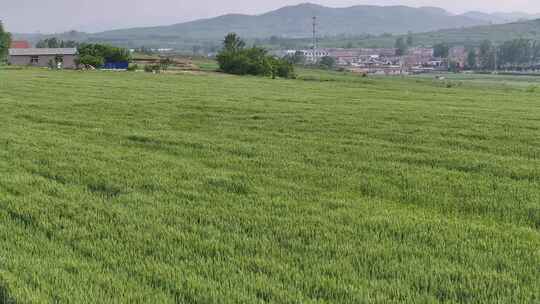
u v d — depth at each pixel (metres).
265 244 7.64
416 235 8.00
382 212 9.23
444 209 9.60
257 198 10.16
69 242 7.97
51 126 20.53
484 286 6.23
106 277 6.59
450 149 15.91
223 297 6.01
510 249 7.43
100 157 14.33
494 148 16.02
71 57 109.50
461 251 7.32
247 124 20.92
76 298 6.01
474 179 11.84
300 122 21.55
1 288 6.26
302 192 10.66
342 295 6.07
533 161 13.94
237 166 13.27
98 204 9.84
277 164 13.38
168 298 6.02
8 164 13.50
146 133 18.48
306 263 6.98
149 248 7.57
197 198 10.25
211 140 17.08
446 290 6.17
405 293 6.08
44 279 6.55
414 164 13.70
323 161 13.73
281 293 6.07
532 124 21.31
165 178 11.79
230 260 7.11
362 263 6.98
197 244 7.68
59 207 9.63
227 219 8.86
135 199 10.11
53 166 13.12
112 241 7.88
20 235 8.27
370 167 12.99
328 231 8.20
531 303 5.84
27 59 107.69
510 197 10.26
